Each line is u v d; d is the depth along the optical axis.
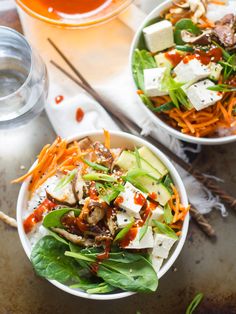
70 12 0.68
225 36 0.60
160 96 0.61
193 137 0.59
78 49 0.68
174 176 0.57
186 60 0.60
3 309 0.63
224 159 0.66
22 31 0.68
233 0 0.65
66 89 0.67
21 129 0.66
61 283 0.55
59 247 0.55
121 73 0.67
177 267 0.64
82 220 0.54
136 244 0.54
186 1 0.62
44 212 0.57
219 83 0.60
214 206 0.65
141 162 0.57
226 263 0.64
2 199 0.65
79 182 0.55
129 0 0.64
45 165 0.58
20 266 0.64
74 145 0.58
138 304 0.63
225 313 0.63
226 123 0.61
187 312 0.61
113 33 0.68
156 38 0.61
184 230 0.56
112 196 0.54
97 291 0.54
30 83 0.60
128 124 0.66
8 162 0.66
